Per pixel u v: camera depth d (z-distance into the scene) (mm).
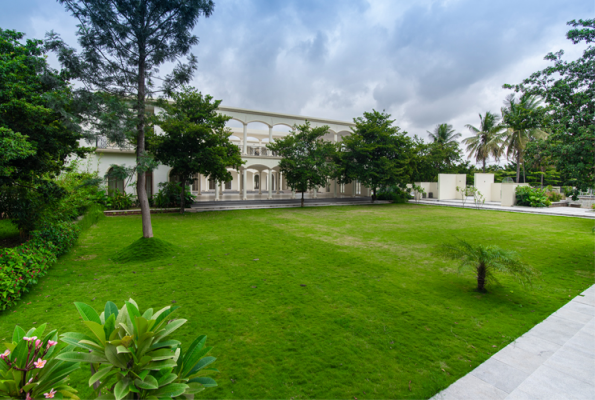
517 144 27938
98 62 6902
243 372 3057
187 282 5680
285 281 5773
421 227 12453
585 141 6805
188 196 18438
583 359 3312
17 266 4844
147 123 7988
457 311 4523
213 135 15031
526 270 4902
